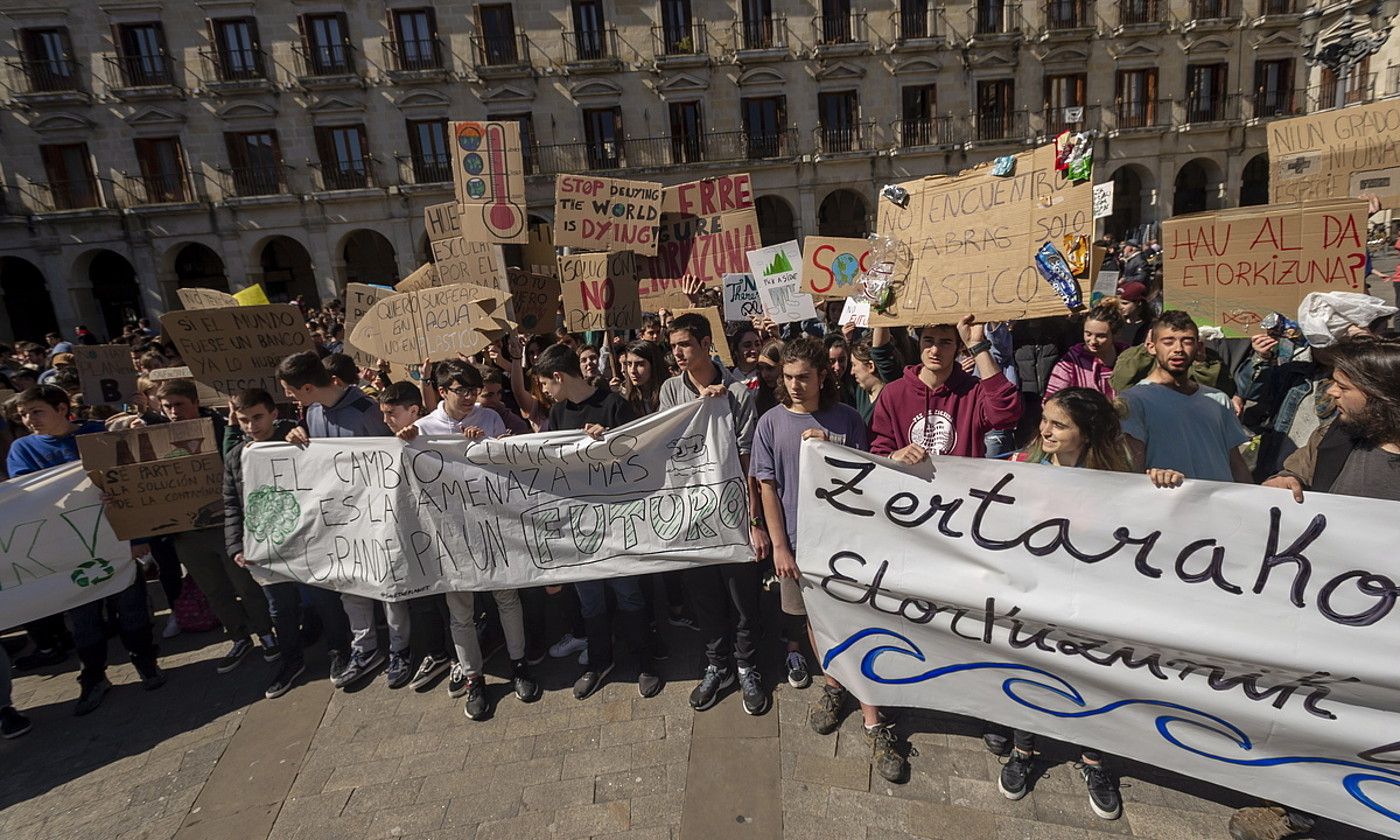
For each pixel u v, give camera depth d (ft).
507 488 10.12
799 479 8.38
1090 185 7.75
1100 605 7.14
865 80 70.69
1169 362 8.16
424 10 66.69
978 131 71.51
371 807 8.64
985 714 8.04
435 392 13.60
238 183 67.51
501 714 10.28
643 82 69.67
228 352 13.61
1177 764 7.17
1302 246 11.39
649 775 8.73
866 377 12.81
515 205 13.48
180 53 65.05
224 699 11.43
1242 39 71.92
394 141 68.44
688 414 9.75
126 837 8.63
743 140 71.05
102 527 11.32
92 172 66.28
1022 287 8.42
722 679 10.18
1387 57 31.09
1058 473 7.24
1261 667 6.57
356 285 17.35
